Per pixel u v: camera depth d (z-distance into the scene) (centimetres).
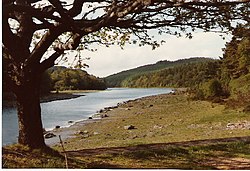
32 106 1157
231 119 3098
